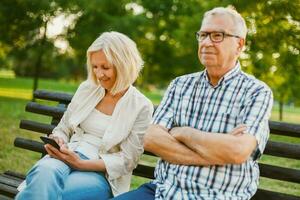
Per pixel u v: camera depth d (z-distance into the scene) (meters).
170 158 3.11
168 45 19.77
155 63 20.80
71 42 15.69
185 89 3.27
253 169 3.04
